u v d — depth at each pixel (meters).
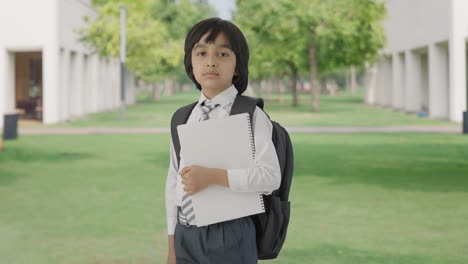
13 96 28.78
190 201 2.46
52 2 27.70
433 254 5.93
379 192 9.59
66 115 29.31
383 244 6.34
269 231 2.47
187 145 2.36
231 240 2.42
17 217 7.80
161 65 55.66
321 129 23.09
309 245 6.31
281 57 39.50
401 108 39.06
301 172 11.97
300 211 8.10
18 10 27.83
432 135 20.30
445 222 7.38
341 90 129.12
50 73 27.84
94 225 7.31
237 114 2.38
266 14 34.19
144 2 38.16
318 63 37.28
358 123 26.66
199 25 2.44
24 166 13.11
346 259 5.76
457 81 27.09
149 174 11.85
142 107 45.16
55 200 9.04
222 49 2.42
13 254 6.00
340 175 11.53
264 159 2.37
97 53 37.03
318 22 32.88
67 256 5.94
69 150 16.31
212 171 2.31
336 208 8.30
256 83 90.31
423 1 31.72
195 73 2.46
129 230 7.05
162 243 6.44
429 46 30.72
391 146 16.83
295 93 45.38
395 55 39.09
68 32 30.20
